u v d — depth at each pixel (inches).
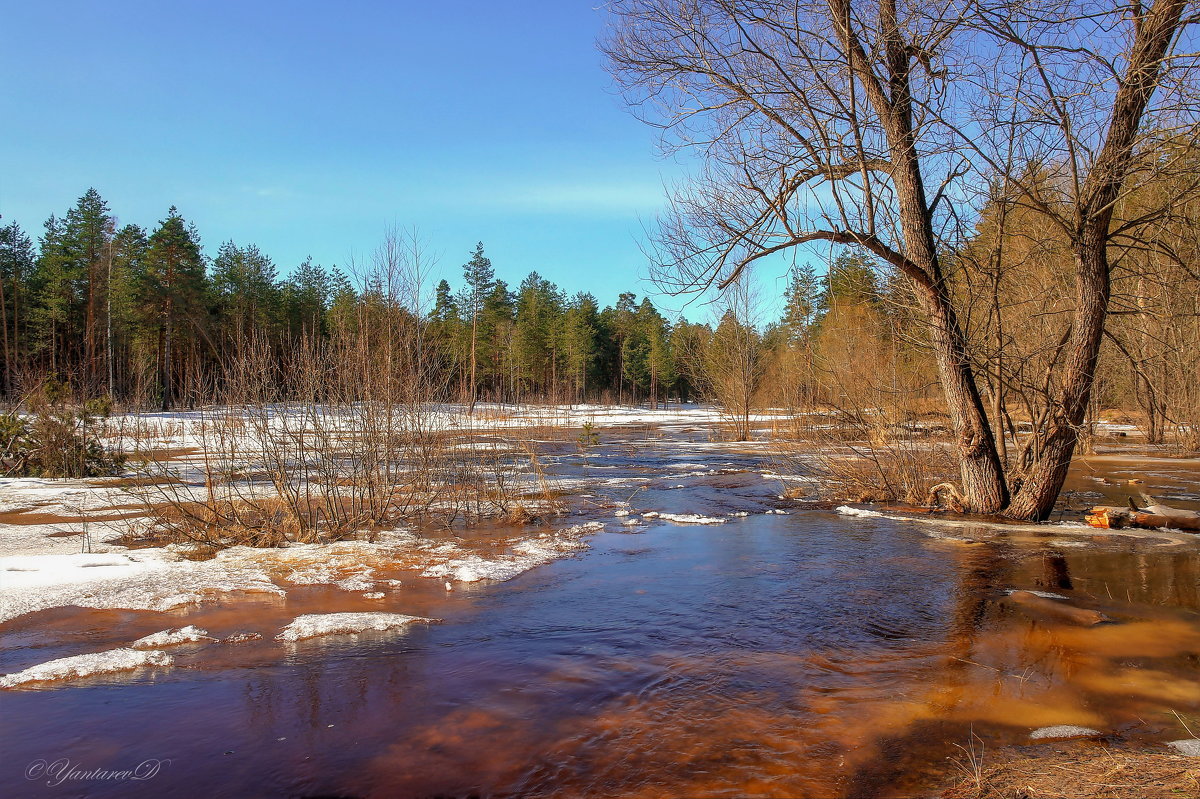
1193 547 354.0
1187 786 134.2
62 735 159.6
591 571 311.9
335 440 399.2
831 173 393.4
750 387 1184.2
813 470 587.5
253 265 2204.7
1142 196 445.1
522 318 2812.5
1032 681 192.1
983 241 465.4
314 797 135.4
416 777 143.1
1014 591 277.9
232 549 341.1
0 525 384.8
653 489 571.5
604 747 155.3
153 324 1724.9
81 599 256.2
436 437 450.0
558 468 716.0
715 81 419.2
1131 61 342.3
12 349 1668.3
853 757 150.7
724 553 347.6
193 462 687.7
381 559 325.7
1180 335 720.3
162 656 205.8
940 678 194.2
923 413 533.3
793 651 214.8
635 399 3250.5
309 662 204.1
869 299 531.2
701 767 146.6
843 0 386.0
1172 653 212.4
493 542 367.6
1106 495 537.0
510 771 145.3
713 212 428.5
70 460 600.1
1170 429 952.3
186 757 150.3
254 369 390.0
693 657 209.8
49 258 1804.9
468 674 196.1
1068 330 416.8
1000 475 446.9
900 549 354.6
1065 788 135.6
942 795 134.7
